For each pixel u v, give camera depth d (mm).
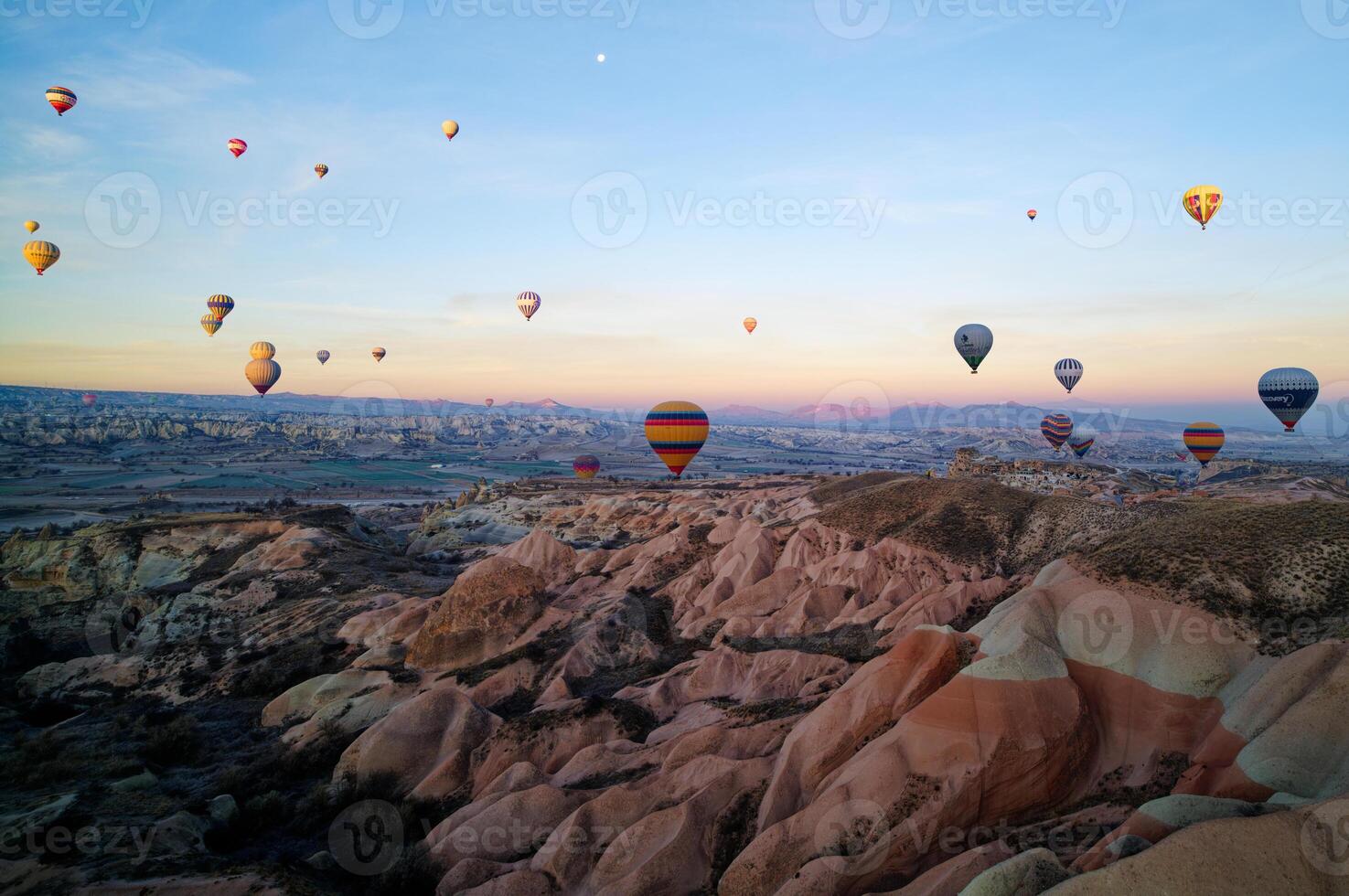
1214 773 19391
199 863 21719
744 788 23188
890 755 21188
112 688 42719
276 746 33375
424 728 30422
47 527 69188
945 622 36875
